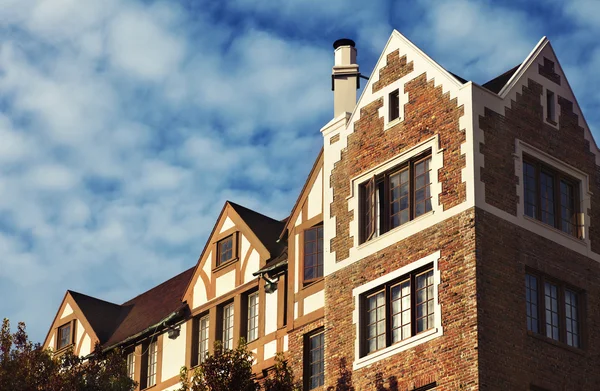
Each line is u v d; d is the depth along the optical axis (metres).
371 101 33.91
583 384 30.62
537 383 29.56
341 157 34.28
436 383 29.34
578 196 32.72
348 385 31.58
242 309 36.91
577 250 31.95
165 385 38.56
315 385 33.50
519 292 30.09
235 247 37.91
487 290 29.42
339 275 33.00
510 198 30.83
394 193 32.44
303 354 34.03
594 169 33.34
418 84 32.59
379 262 31.92
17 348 33.69
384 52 34.03
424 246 30.83
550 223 31.83
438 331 29.69
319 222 34.97
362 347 31.72
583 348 31.23
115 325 43.19
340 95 35.78
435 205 30.91
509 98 31.89
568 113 33.31
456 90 31.42
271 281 36.00
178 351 38.69
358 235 32.88
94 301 44.28
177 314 38.72
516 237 30.58
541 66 33.16
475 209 29.95
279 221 39.09
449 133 31.20
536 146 32.00
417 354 30.05
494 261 29.86
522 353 29.53
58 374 33.34
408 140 32.28
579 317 31.56
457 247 30.00
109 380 33.91
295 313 34.72
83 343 42.56
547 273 30.94
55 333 43.78
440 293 29.98
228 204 38.78
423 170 31.78
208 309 38.12
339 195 33.91
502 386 28.78
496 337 29.14
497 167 30.84
